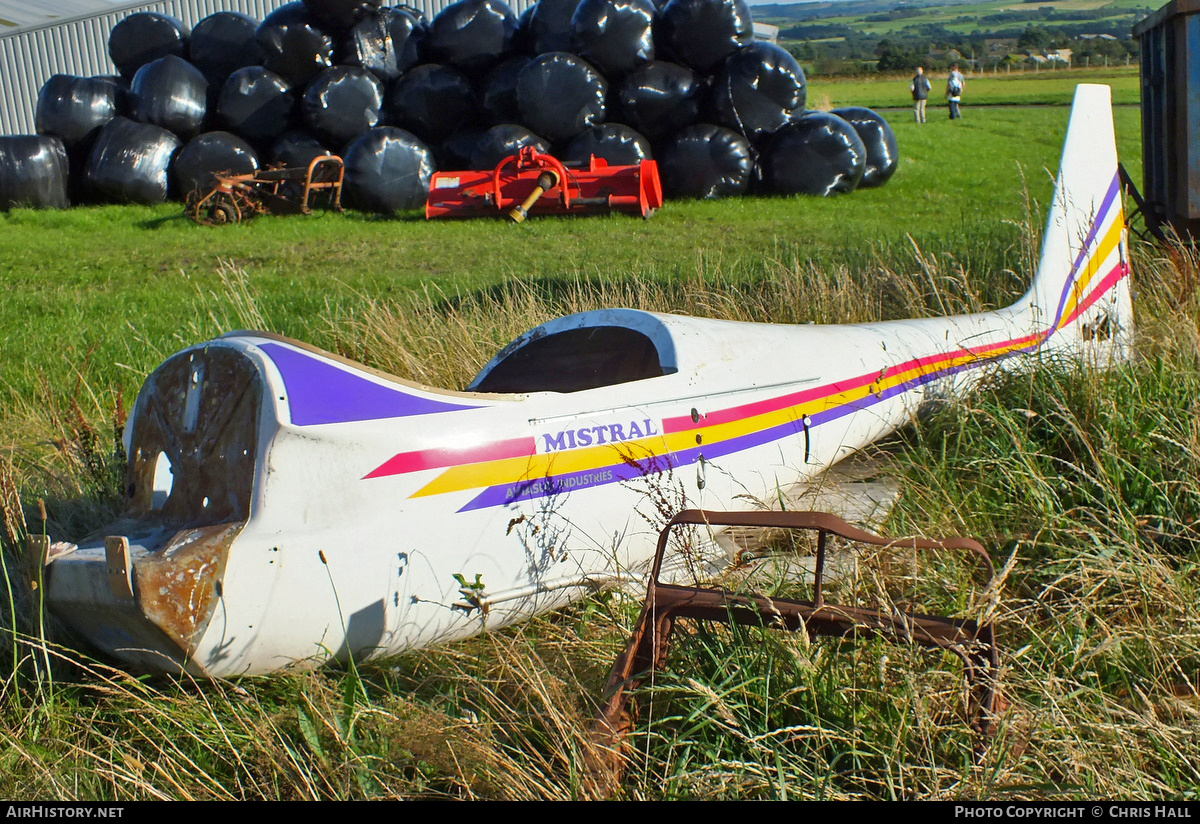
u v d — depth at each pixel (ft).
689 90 58.85
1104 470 13.76
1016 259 26.43
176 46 71.26
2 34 102.22
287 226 55.31
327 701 9.61
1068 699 9.43
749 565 12.96
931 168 68.08
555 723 9.39
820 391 15.71
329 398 10.69
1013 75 220.23
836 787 8.55
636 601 12.12
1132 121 82.38
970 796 8.30
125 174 62.54
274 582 10.17
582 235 48.29
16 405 22.08
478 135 59.72
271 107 63.10
